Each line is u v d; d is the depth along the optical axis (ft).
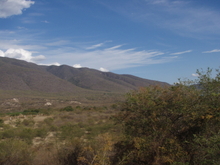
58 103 230.89
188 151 18.04
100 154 19.93
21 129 53.47
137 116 21.72
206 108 18.31
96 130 48.34
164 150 18.29
